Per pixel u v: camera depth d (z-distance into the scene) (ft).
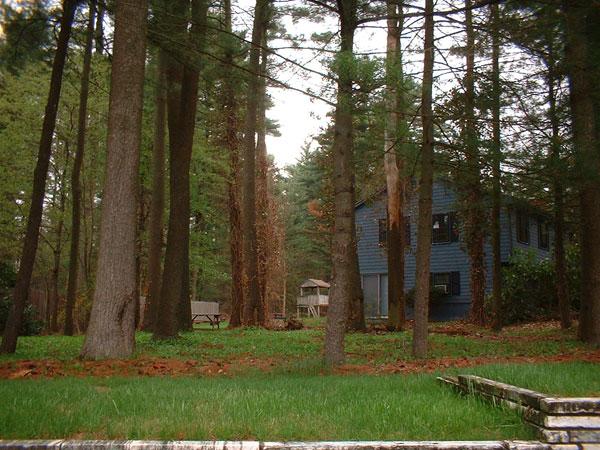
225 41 44.65
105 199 35.27
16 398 19.60
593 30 37.83
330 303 33.42
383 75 28.99
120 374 29.17
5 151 76.95
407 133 33.76
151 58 50.52
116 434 15.15
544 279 81.15
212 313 89.76
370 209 105.19
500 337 54.54
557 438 14.33
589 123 38.09
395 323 67.10
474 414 17.10
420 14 33.83
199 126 93.97
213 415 17.06
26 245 41.19
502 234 92.89
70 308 64.39
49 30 45.29
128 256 35.22
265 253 91.35
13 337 40.32
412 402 19.03
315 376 28.76
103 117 78.74
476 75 36.63
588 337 44.47
